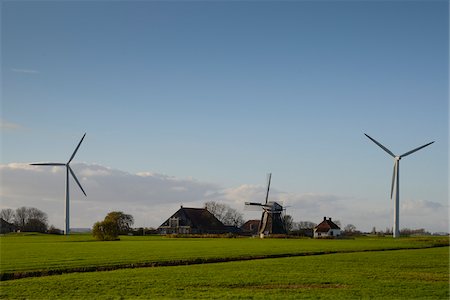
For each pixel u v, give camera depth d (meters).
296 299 31.16
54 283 37.03
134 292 33.66
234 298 31.56
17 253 62.16
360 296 32.31
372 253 65.19
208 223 166.88
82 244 86.69
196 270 44.38
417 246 81.19
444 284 37.03
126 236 141.00
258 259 55.84
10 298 32.00
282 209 144.00
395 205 110.81
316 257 58.31
